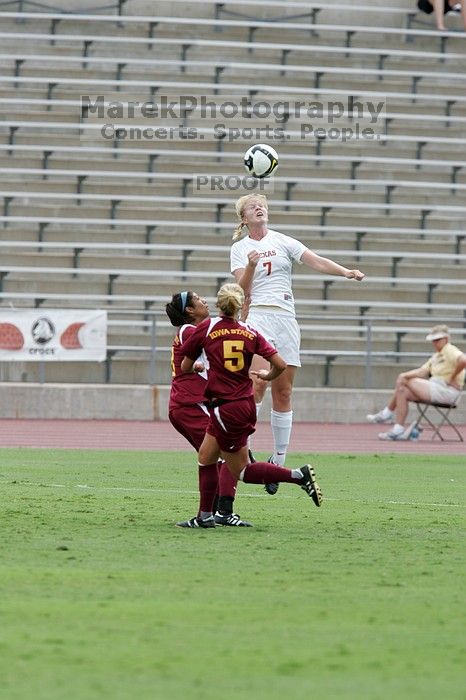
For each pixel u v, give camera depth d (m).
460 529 27.50
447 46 97.75
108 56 93.56
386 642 15.59
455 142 92.31
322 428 69.75
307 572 20.89
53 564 21.16
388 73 94.69
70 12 94.69
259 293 34.88
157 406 72.75
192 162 88.56
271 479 27.25
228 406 25.97
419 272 85.38
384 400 73.94
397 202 89.31
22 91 89.94
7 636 15.53
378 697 12.83
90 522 27.22
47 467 43.38
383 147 92.31
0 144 87.50
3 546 23.17
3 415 71.81
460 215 89.25
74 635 15.64
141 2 96.00
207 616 16.95
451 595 18.94
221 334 25.98
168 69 93.69
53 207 84.50
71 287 81.12
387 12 98.44
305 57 95.62
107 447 55.19
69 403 72.31
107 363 77.06
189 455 50.81
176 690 12.95
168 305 29.58
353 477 42.03
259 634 15.88
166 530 26.20
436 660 14.66
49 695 12.66
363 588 19.44
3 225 83.19
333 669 14.08
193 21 93.88
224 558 22.31
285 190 88.38
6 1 94.06
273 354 26.02
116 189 86.25
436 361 62.12
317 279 83.88
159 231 84.88
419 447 58.66
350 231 86.00
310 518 29.25
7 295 78.81
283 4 95.50
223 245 84.81
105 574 20.23
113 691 12.87
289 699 12.64
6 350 70.12
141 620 16.61
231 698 12.63
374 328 79.69
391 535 26.17
